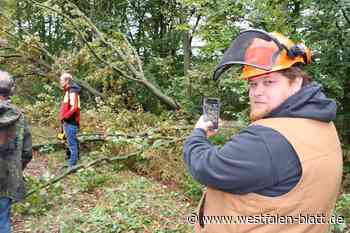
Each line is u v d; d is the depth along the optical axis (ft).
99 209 18.85
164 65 47.47
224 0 28.02
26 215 19.34
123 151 28.91
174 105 41.60
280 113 6.03
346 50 25.71
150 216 19.13
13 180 13.73
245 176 5.74
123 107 43.65
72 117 27.73
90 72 45.57
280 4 27.02
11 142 13.60
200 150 6.37
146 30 61.41
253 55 6.15
